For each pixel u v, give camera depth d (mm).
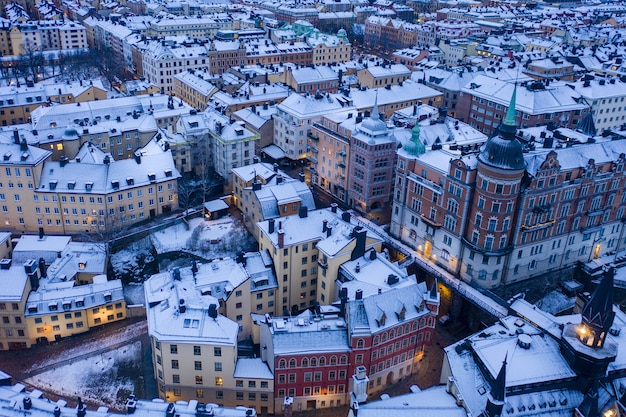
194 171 179250
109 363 110125
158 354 98875
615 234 148250
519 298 112562
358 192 162875
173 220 153125
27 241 132500
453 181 127125
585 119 158375
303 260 122312
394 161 158750
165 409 80062
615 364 94938
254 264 120562
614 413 85438
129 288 133750
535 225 127000
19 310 110875
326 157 176375
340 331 102188
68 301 115125
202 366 98875
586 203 135375
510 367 91250
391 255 146625
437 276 132125
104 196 145000
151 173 154000
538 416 87250
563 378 90688
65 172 147375
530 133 152375
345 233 120750
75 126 177125
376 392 108250
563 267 141125
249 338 117375
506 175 116750
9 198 144750
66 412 77625
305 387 102438
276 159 195500
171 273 110562
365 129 155625
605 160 134000
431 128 166500
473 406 86625
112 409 100062
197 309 100562
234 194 161875
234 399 102562
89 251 132875
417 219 141625
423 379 111438
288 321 103250
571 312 134250
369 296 103812
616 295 137500
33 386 104125
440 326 126438
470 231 127438
